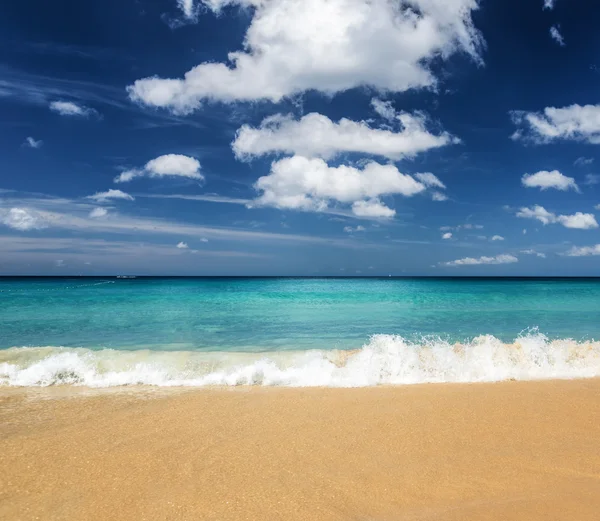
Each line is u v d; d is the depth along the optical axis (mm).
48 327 18047
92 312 23875
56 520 3789
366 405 7516
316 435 6027
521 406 7430
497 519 3832
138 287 55719
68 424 6469
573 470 4906
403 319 21375
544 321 20578
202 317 22094
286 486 4488
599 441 5805
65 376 9570
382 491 4391
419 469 4926
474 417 6832
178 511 3965
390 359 10438
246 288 57875
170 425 6434
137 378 9523
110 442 5719
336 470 4891
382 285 77375
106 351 12414
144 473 4770
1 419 6707
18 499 4148
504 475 4773
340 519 3854
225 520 3816
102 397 8086
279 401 7781
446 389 8672
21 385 9016
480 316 22625
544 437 5953
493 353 11297
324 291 49500
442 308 27250
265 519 3840
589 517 3855
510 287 63719
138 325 18906
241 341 15109
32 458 5148
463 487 4488
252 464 5039
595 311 24938
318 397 8070
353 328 18406
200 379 9469
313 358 11672
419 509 4035
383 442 5766
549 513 3936
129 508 4012
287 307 27781
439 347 12086
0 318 21016
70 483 4504
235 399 7926
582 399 7875
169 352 12484
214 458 5211
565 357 11438
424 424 6488
